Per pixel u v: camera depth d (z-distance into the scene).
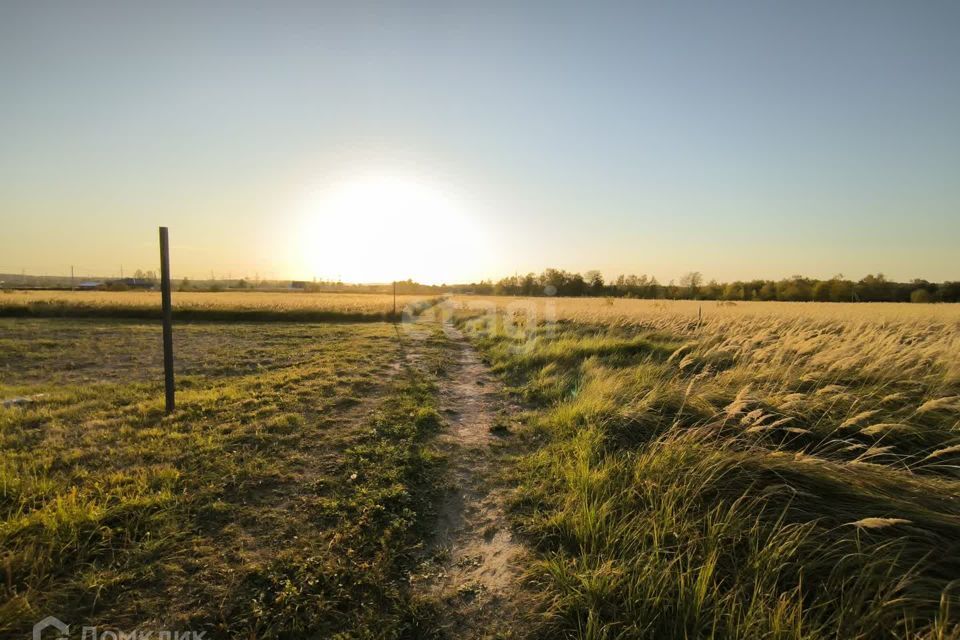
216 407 6.57
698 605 2.41
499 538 3.46
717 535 2.99
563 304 38.19
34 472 4.12
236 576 2.86
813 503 3.35
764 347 8.55
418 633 2.51
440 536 3.52
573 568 2.92
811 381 6.44
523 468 4.72
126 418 5.93
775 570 2.63
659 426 5.12
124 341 15.17
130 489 3.85
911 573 2.67
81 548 2.95
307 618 2.55
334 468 4.61
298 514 3.66
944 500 3.33
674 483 3.59
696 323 17.45
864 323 14.14
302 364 10.88
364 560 3.10
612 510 3.46
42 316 25.97
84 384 8.27
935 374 6.31
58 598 2.59
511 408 7.33
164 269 6.17
